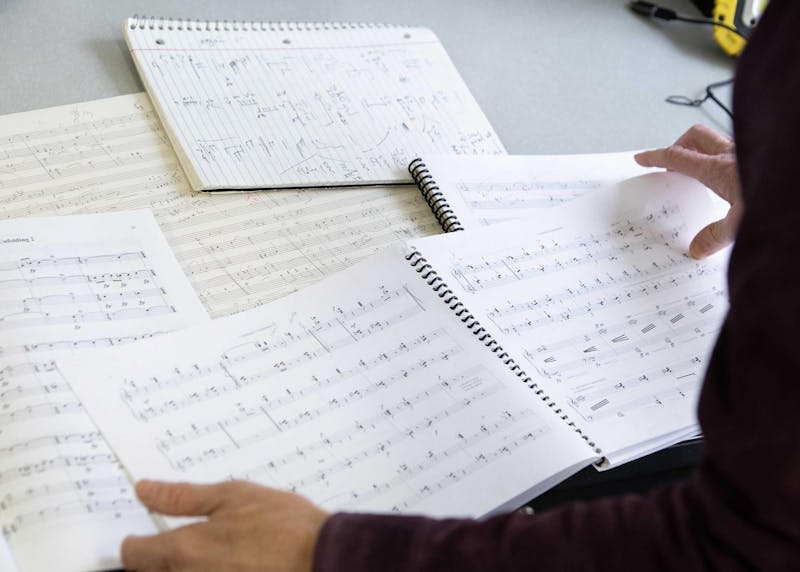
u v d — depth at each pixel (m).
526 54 1.26
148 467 0.73
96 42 1.11
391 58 1.17
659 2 1.37
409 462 0.76
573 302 0.92
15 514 0.69
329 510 0.73
